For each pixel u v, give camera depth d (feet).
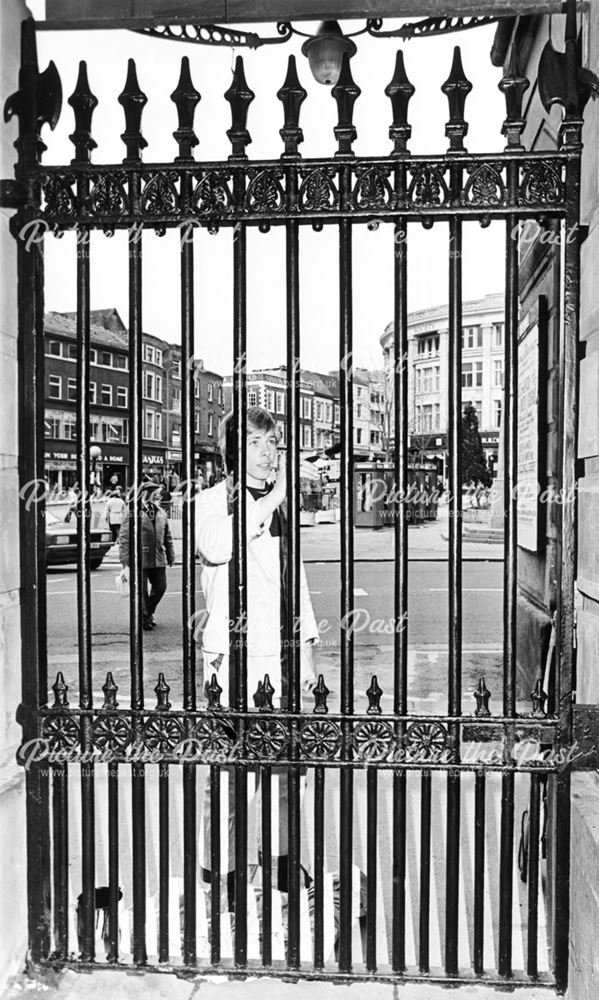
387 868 10.30
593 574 7.02
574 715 6.97
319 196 6.97
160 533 31.12
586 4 7.38
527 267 12.20
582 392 7.40
